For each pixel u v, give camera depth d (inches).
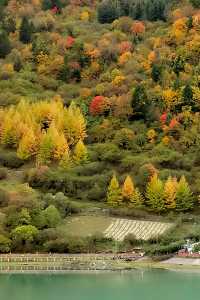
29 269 6978.4
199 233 7834.6
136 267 7032.5
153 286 6171.3
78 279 6501.0
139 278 6510.8
